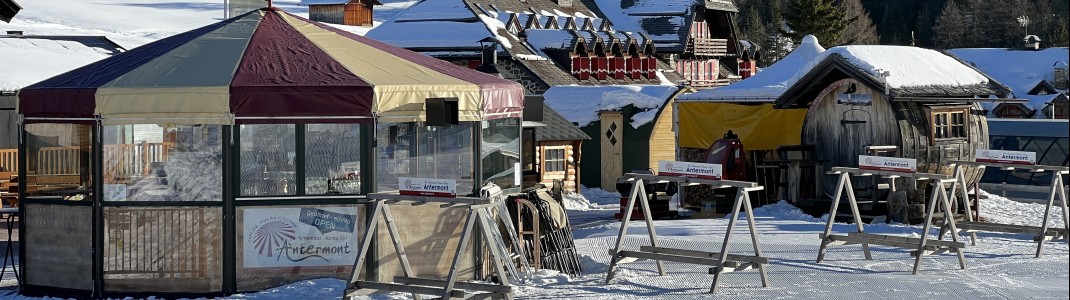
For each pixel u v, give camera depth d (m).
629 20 61.69
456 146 14.06
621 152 36.56
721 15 64.69
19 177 14.05
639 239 18.52
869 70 23.48
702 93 27.61
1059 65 72.00
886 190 23.66
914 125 23.72
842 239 16.09
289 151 13.35
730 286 13.95
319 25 16.17
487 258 14.29
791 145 24.78
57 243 13.82
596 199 34.19
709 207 25.36
